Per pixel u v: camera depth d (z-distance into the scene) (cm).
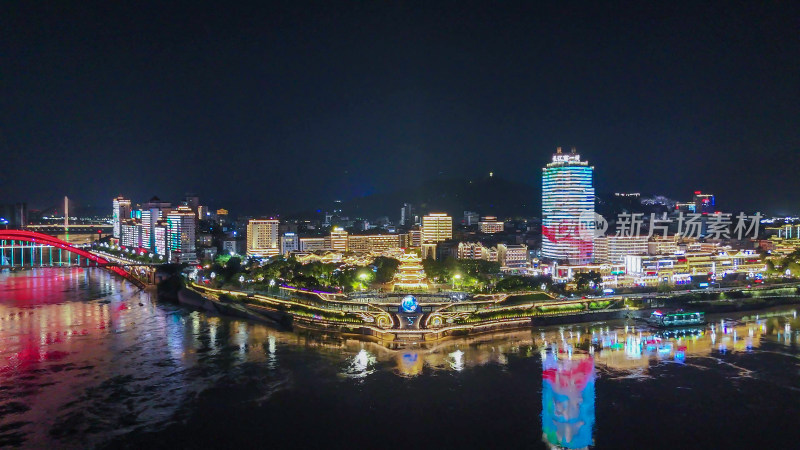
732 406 15588
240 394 16475
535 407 15538
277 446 13338
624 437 13788
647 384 17350
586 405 15675
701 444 13412
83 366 19075
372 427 14325
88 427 14250
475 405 15675
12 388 16900
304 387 17062
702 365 19250
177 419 14762
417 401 15962
